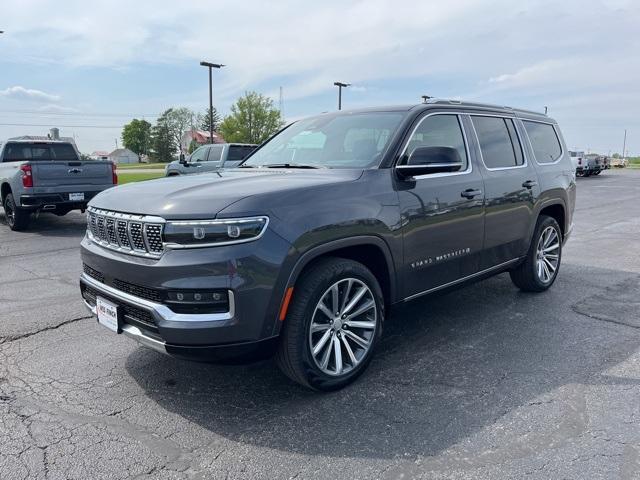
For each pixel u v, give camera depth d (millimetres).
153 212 2938
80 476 2516
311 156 4191
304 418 3049
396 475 2510
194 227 2809
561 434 2844
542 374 3611
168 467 2590
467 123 4508
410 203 3697
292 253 2955
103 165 10633
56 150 12617
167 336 2842
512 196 4781
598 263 7223
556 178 5578
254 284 2838
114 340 4320
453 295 5578
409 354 3980
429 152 3580
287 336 3094
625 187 22297
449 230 4059
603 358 3883
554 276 5766
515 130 5129
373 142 3900
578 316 4859
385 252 3531
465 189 4195
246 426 2969
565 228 5891
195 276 2803
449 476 2496
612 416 3029
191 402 3256
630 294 5609
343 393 3355
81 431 2924
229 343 2850
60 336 4414
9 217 10672
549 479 2457
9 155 11898
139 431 2924
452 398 3275
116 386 3482
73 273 6727
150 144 125375
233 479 2492
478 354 3971
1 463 2615
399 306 3801
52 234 10055
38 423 3008
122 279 3109
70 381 3561
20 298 5551
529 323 4668
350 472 2537
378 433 2879
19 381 3562
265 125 58875
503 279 6258
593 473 2498
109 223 3254
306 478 2494
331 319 3297
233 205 2854
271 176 3537
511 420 3000
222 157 16766
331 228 3141
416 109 4109
